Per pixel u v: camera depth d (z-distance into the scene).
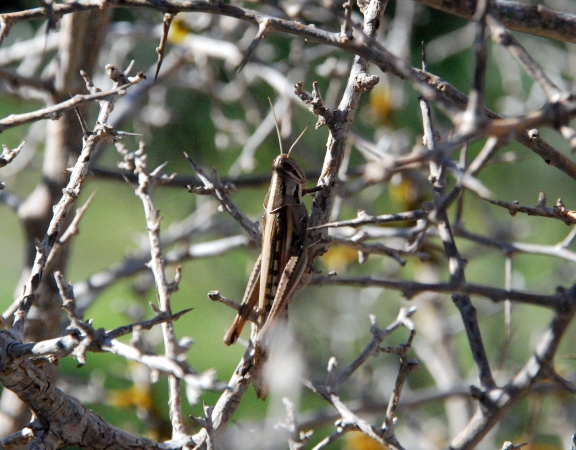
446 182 5.90
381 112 14.03
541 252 7.10
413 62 18.89
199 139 19.61
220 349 22.36
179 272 5.64
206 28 12.65
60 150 9.77
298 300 13.66
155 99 14.55
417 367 5.22
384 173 3.25
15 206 9.84
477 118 3.08
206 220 12.30
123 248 27.31
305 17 9.96
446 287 4.79
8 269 27.02
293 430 5.64
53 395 4.75
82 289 10.01
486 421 5.85
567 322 5.59
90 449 4.98
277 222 6.50
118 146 6.53
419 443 10.62
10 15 5.18
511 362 13.70
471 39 16.33
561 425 10.19
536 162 18.77
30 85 9.51
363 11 5.58
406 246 8.97
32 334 9.10
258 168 18.69
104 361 19.70
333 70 10.11
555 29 5.31
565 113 3.22
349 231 8.69
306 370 9.42
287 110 10.42
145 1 5.15
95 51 9.90
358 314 13.51
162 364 4.07
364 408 9.38
